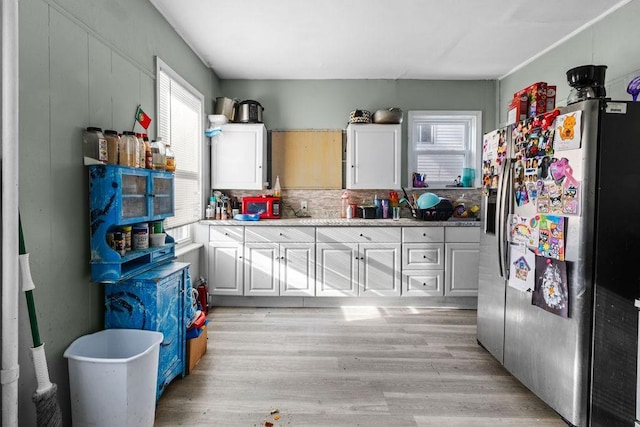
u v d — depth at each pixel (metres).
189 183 3.56
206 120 4.00
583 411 1.80
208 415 1.96
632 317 1.79
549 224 1.96
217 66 4.02
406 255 3.83
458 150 4.50
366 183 4.19
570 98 2.04
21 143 1.48
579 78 1.96
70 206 1.76
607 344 1.79
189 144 3.55
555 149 1.92
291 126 4.42
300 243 3.80
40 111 1.57
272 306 3.89
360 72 4.21
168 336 2.12
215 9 2.80
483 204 2.77
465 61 3.88
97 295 1.97
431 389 2.26
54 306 1.66
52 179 1.64
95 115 1.97
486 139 2.71
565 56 3.32
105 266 1.86
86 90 1.89
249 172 4.08
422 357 2.69
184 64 3.34
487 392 2.23
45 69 1.60
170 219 3.12
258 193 4.35
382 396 2.17
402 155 4.44
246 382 2.31
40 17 1.56
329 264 3.81
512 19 2.97
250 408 2.03
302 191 4.42
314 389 2.24
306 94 4.41
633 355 1.80
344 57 3.77
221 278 3.81
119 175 1.82
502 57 3.78
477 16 2.92
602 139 1.74
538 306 2.07
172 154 2.48
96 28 1.98
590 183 1.75
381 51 3.62
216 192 4.15
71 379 1.62
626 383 1.80
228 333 3.13
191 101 3.55
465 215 4.25
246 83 4.40
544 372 2.03
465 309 3.86
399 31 3.19
